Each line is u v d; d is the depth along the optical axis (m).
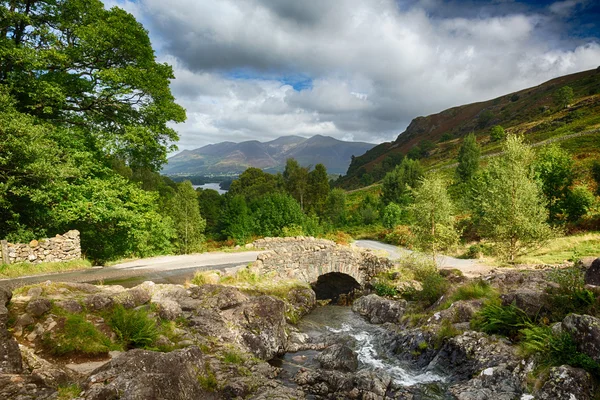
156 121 25.42
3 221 20.48
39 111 21.55
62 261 18.67
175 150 26.33
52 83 20.12
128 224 22.80
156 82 24.25
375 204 85.00
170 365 6.91
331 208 72.94
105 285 13.15
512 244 24.17
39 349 7.34
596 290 10.71
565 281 11.34
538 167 38.19
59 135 20.95
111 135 22.38
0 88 18.08
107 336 8.40
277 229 40.12
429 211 22.03
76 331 7.84
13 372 6.11
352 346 13.94
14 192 17.98
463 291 14.45
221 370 8.95
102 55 22.89
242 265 18.73
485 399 8.80
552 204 37.16
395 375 11.10
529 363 9.29
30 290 9.46
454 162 125.19
